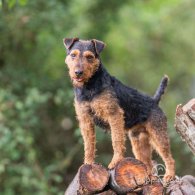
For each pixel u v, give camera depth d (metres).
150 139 9.15
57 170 15.91
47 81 16.70
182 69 21.78
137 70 21.58
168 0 22.62
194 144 8.68
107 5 18.17
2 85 15.95
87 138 8.92
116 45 20.59
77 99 8.91
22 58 16.70
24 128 15.17
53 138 17.31
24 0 10.76
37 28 15.79
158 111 9.09
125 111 8.90
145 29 21.50
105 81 8.80
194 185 9.10
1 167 14.10
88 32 17.84
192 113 8.62
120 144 8.68
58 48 17.06
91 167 8.33
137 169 8.30
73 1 18.00
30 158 14.77
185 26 21.83
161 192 8.30
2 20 15.46
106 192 8.38
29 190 15.49
